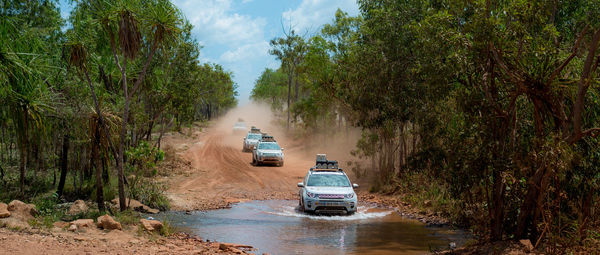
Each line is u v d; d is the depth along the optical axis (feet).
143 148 44.86
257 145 89.15
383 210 43.88
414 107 48.88
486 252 23.27
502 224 25.17
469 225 33.37
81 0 37.65
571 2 42.32
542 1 23.62
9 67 34.04
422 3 47.60
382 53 52.95
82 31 36.06
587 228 23.45
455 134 28.17
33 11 41.55
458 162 25.02
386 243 29.09
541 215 24.63
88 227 28.04
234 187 59.82
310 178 44.24
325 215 40.50
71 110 37.65
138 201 42.19
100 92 41.14
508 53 24.97
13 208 27.48
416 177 49.93
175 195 49.70
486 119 23.99
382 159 64.54
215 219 38.06
